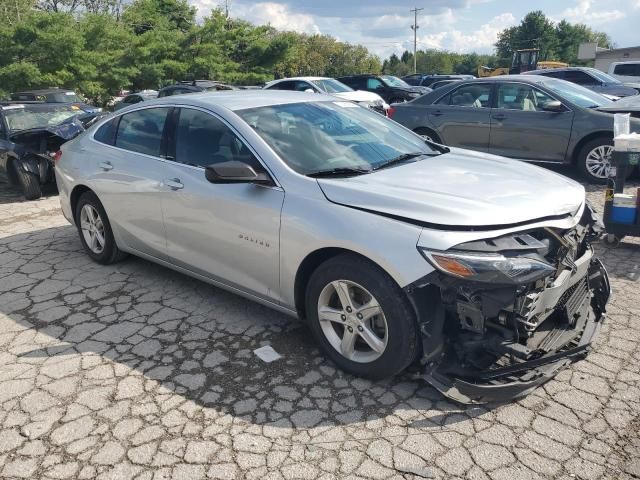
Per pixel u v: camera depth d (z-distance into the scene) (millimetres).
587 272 3391
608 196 5148
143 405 2992
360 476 2455
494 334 2818
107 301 4305
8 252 5570
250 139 3562
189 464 2551
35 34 21656
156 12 41156
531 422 2766
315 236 3076
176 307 4168
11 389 3162
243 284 3666
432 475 2445
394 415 2859
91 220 4980
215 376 3248
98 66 25453
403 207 2895
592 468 2457
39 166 7984
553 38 100125
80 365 3402
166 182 4000
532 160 8250
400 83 24000
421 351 2971
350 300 3070
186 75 32875
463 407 2898
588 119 7660
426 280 2711
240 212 3486
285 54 38969
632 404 2869
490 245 2707
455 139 8945
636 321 3742
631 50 50500
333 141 3754
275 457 2584
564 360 2994
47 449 2674
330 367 3307
